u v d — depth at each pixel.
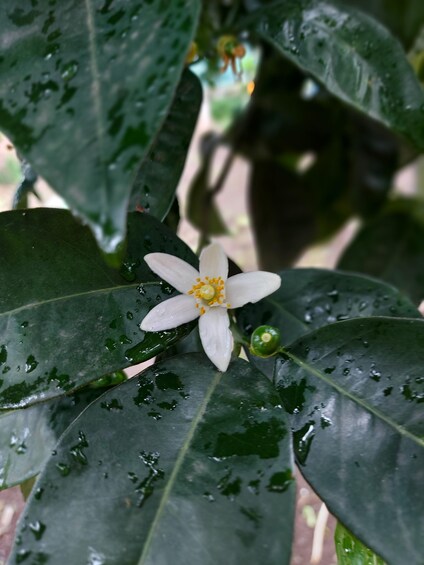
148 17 0.08
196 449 0.10
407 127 0.13
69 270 0.11
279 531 0.08
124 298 0.11
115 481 0.09
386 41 0.13
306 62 0.14
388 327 0.11
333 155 0.32
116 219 0.06
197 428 0.10
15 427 0.12
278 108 0.30
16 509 0.21
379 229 0.29
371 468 0.10
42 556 0.08
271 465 0.09
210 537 0.09
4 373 0.10
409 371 0.11
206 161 0.31
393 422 0.10
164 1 0.08
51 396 0.10
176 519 0.09
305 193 0.32
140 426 0.10
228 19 0.22
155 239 0.12
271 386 0.11
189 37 0.08
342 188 0.33
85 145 0.07
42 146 0.07
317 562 0.20
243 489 0.09
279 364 0.11
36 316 0.11
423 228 0.28
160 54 0.08
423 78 0.25
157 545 0.08
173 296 0.12
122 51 0.08
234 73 0.17
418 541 0.09
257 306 0.14
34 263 0.11
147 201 0.13
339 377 0.11
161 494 0.09
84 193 0.06
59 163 0.07
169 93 0.07
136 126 0.07
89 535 0.09
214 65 0.22
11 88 0.08
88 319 0.11
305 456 0.10
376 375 0.11
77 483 0.09
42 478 0.09
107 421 0.10
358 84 0.13
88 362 0.11
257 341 0.11
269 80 0.29
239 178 0.51
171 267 0.11
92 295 0.11
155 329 0.11
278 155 0.33
